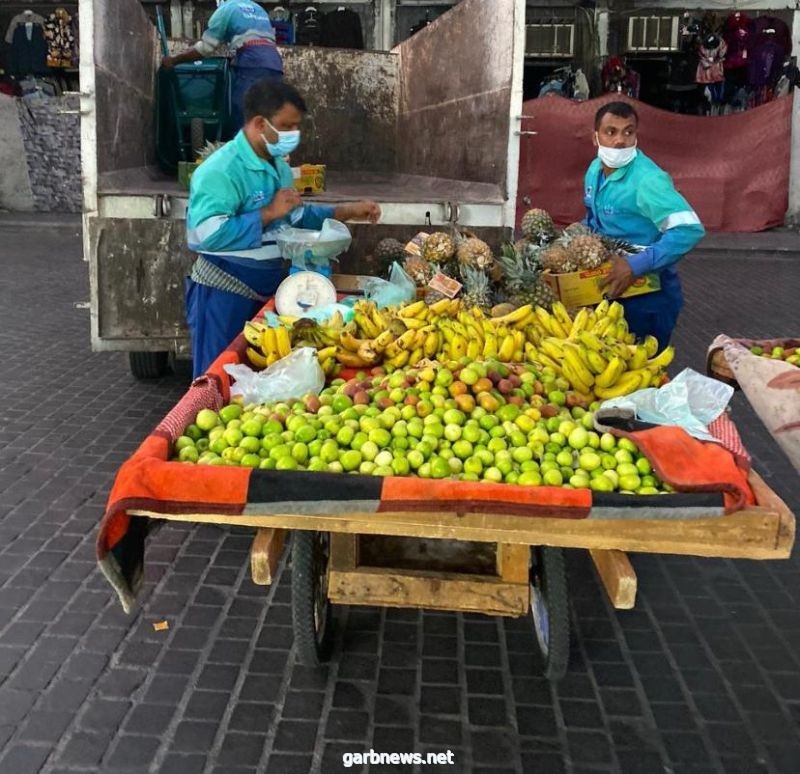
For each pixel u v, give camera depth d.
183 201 5.02
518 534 2.31
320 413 2.74
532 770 2.77
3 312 8.66
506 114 5.22
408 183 7.73
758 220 14.44
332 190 6.76
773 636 3.51
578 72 14.41
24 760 2.76
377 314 3.58
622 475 2.45
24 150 15.86
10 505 4.45
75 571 3.87
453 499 2.28
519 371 3.16
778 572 4.01
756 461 5.26
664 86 15.11
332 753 2.82
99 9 5.11
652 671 3.28
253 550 2.63
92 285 5.03
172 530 4.26
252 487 2.30
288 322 3.59
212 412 2.78
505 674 3.23
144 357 6.30
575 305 4.14
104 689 3.10
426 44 7.20
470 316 3.59
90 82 4.91
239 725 2.94
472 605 2.92
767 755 2.85
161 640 3.39
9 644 3.33
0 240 13.48
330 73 8.25
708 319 8.97
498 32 5.34
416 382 2.96
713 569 4.04
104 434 5.45
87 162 4.98
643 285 4.34
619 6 14.41
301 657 3.11
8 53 15.56
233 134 7.20
